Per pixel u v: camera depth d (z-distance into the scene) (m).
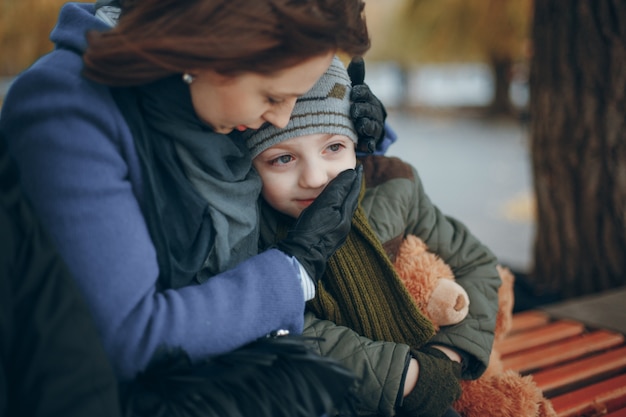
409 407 1.17
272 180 1.19
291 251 1.05
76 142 0.91
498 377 1.43
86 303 0.86
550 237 3.00
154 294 0.96
